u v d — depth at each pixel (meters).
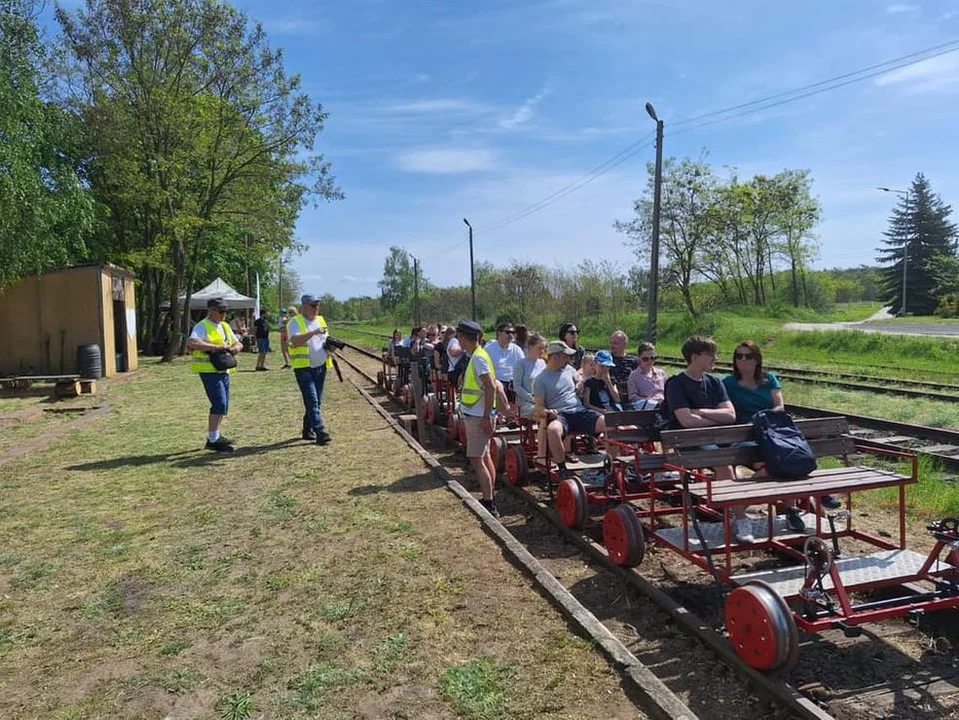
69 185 19.88
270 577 4.84
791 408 12.17
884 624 4.37
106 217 27.28
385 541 5.51
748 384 5.88
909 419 11.37
